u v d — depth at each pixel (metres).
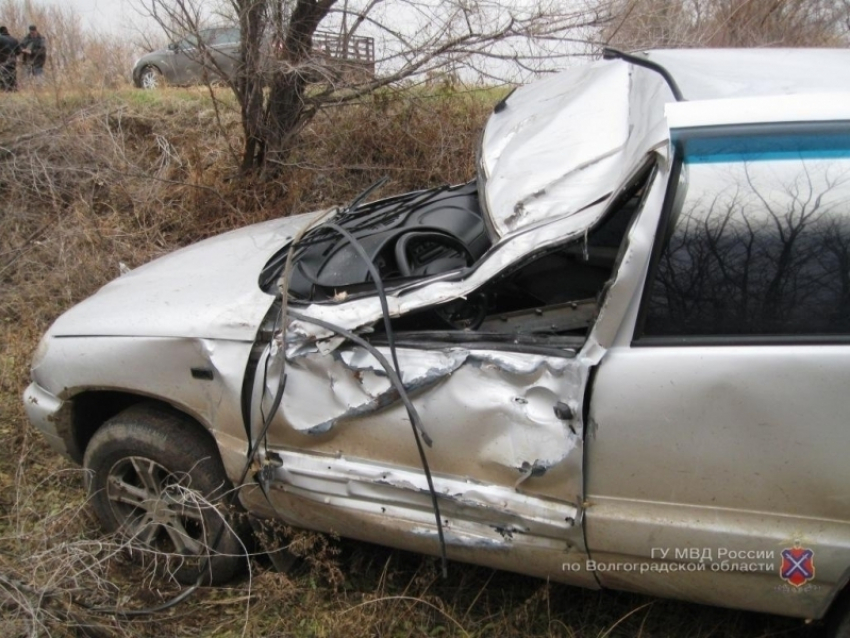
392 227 2.70
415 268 2.56
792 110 1.91
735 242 1.90
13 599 2.25
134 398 2.77
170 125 5.94
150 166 5.68
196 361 2.38
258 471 2.36
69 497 3.09
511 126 2.81
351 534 2.38
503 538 2.11
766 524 1.90
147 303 2.58
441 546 2.14
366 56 5.04
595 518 2.00
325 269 2.50
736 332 1.90
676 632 2.38
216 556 2.61
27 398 2.76
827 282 1.86
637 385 1.91
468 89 5.35
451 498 2.12
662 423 1.90
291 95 5.15
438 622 2.46
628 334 1.94
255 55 4.81
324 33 4.96
